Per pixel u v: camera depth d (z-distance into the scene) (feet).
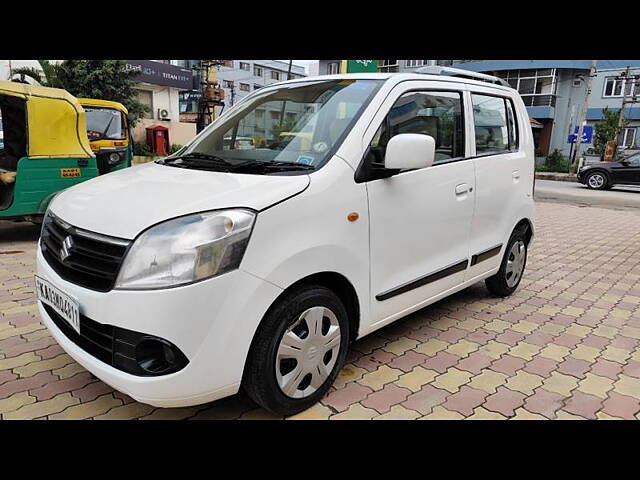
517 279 14.62
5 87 17.69
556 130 98.99
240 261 6.63
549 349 10.98
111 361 6.75
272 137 9.29
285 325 7.38
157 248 6.38
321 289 7.85
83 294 6.81
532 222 14.46
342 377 9.38
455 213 10.73
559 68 95.14
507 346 11.06
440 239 10.43
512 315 13.07
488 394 8.93
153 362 6.51
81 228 7.16
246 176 7.87
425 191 9.75
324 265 7.72
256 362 7.16
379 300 9.07
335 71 102.27
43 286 8.00
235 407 8.30
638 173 53.93
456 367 9.95
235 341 6.70
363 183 8.41
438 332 11.78
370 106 8.93
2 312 12.11
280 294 7.14
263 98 10.55
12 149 20.88
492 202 12.13
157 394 6.46
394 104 9.31
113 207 7.23
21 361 9.64
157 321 6.23
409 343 11.09
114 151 27.32
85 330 7.04
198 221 6.55
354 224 8.21
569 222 30.96
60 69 57.98
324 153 8.32
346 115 8.91
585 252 21.68
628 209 39.22
